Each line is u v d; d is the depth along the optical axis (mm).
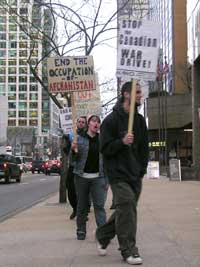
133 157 7508
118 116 7547
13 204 19609
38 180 44000
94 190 9461
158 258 7922
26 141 136125
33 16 20469
